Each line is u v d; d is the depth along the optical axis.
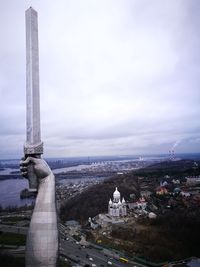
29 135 28.16
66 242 142.12
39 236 26.23
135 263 108.12
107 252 123.06
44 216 26.58
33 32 29.03
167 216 146.75
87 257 117.06
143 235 132.12
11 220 187.75
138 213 173.00
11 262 96.69
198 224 129.38
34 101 28.27
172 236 126.31
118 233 140.88
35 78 28.61
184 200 189.38
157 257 110.38
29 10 29.05
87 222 179.88
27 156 27.92
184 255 111.88
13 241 131.88
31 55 28.62
